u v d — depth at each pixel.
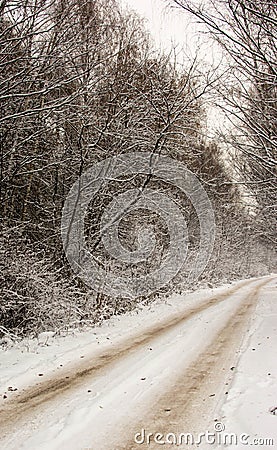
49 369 8.16
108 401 6.34
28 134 12.63
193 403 6.21
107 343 10.62
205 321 13.83
